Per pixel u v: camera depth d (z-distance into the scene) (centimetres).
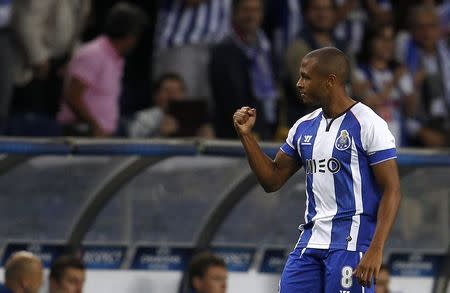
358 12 4072
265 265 3406
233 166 3291
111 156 3167
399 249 3500
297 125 2244
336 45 3769
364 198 2162
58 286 3062
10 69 3575
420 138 3922
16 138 3009
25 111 3891
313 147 2194
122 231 3284
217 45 3634
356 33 4053
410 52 4069
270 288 3412
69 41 3759
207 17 3894
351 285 2152
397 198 2138
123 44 3553
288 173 2261
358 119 2170
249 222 3388
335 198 2177
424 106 4031
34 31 3603
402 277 3506
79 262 3083
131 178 3197
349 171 2161
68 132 3484
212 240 3359
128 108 4103
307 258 2194
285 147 2253
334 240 2169
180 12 3903
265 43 3719
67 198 3209
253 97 3650
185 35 3875
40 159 3170
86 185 3203
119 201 3281
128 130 3622
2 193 3186
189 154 3114
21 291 2964
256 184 3300
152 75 3934
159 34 3919
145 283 3309
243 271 3391
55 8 3681
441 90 4069
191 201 3312
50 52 3697
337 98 2191
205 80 3847
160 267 3322
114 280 3288
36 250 3216
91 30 4212
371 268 2105
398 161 3256
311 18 3750
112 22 3534
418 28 4075
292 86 3653
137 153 3072
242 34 3659
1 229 3194
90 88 3500
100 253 3275
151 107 3919
